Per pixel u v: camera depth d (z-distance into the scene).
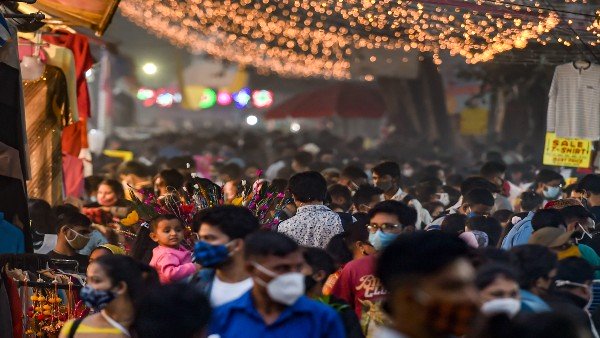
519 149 46.50
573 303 12.60
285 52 42.53
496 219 21.11
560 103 24.05
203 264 11.58
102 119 77.38
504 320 8.08
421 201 26.89
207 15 34.56
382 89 59.28
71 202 25.75
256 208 16.61
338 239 15.44
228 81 80.44
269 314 10.62
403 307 8.02
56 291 15.73
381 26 25.92
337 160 50.03
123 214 24.23
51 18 22.16
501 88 42.91
